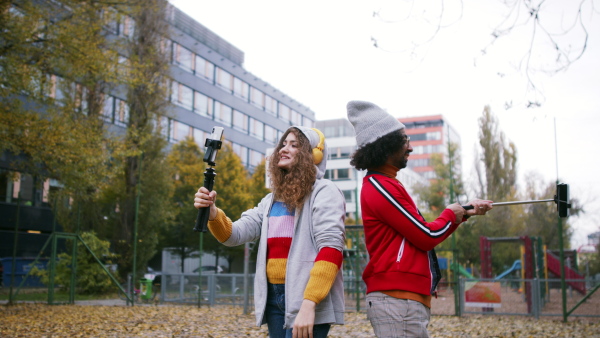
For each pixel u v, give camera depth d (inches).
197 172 1208.8
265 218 104.7
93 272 709.9
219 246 1207.6
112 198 858.1
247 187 1374.3
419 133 4416.8
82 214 819.4
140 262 863.7
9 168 974.4
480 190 1558.8
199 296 572.4
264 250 102.2
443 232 91.7
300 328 88.1
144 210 871.1
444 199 1568.7
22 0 510.3
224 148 1280.8
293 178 99.8
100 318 440.5
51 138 496.7
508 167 1531.7
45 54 514.3
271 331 102.3
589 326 421.1
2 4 479.2
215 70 1831.9
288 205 101.3
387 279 91.9
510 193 1502.2
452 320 474.3
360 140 100.3
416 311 90.7
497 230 1187.3
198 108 1720.0
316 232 96.0
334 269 91.9
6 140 486.0
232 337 338.3
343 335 351.3
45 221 1067.3
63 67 526.3
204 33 1791.3
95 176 560.1
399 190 94.6
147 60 623.8
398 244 92.7
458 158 1646.2
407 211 91.4
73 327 376.5
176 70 1605.6
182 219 1186.6
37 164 560.7
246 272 507.2
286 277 97.0
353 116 101.8
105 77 548.4
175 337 335.3
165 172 918.4
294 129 104.6
